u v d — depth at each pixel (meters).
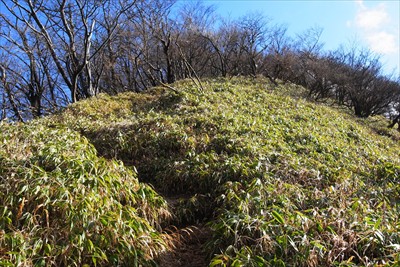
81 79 20.83
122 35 20.34
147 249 4.52
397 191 6.43
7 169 5.18
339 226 4.64
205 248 4.83
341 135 11.23
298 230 4.45
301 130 10.11
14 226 4.33
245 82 20.91
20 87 21.62
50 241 4.20
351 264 4.02
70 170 5.27
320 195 5.84
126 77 27.03
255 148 7.79
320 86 20.45
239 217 4.85
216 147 8.28
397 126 19.97
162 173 7.44
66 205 4.50
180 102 12.51
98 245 4.29
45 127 8.87
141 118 10.40
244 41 26.48
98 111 12.71
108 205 4.87
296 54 26.22
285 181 6.52
